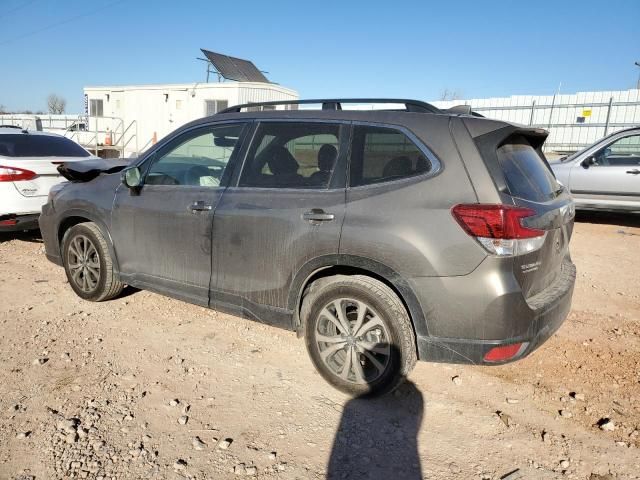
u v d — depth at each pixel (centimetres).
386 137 305
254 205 336
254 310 343
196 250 366
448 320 275
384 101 336
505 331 269
